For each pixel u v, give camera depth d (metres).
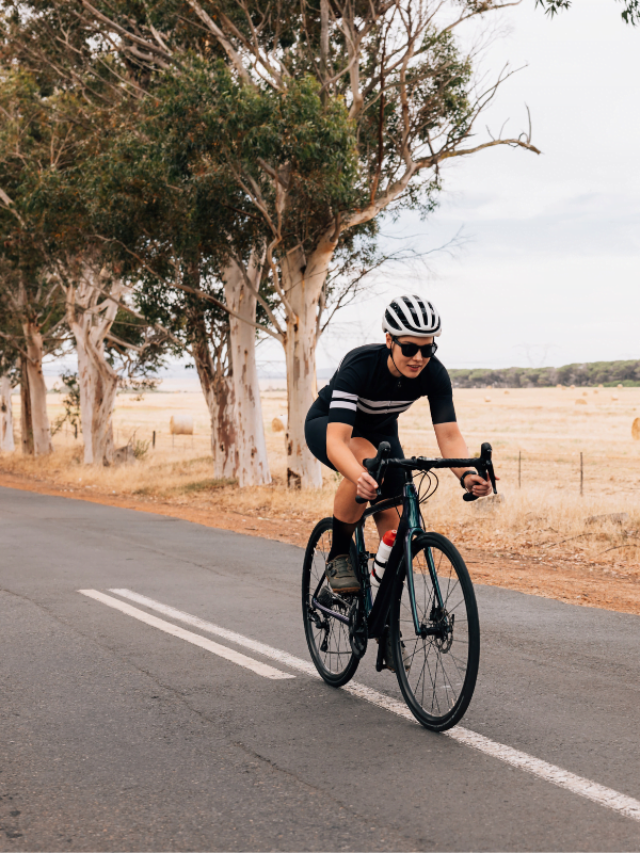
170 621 6.66
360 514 4.56
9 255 24.66
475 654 3.78
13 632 6.28
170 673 5.20
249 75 19.16
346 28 18.16
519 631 6.45
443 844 2.98
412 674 4.30
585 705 4.57
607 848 2.94
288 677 5.12
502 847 2.95
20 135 22.31
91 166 18.86
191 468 28.42
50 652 5.70
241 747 3.93
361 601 4.61
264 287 23.12
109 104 21.98
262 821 3.17
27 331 34.50
